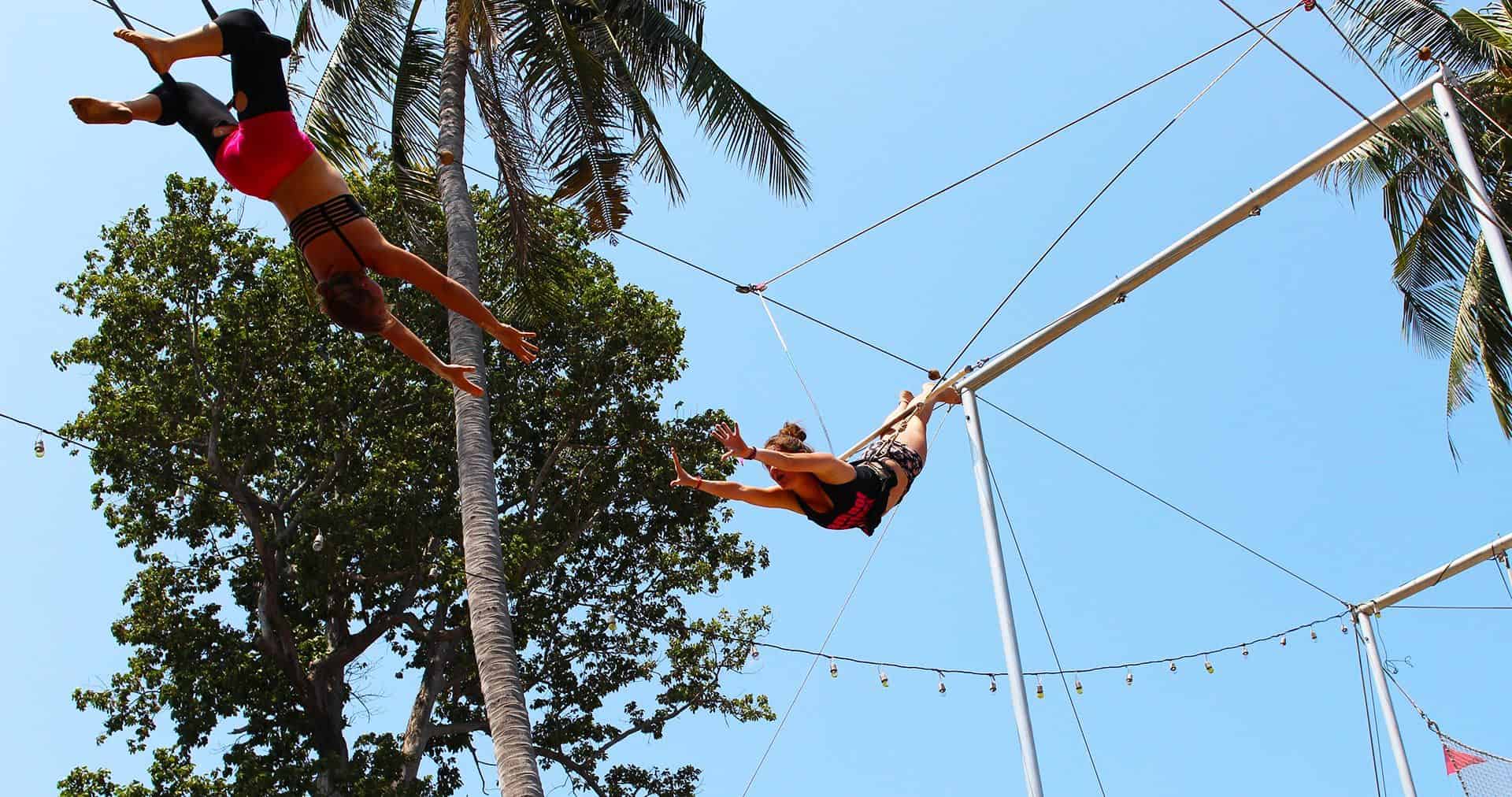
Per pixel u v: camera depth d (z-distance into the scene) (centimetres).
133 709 1916
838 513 693
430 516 2009
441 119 1361
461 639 2052
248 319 2009
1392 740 1780
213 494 1991
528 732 1061
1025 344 1167
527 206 1440
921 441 756
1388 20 1461
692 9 1479
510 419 2183
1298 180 1038
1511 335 1568
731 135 1430
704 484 704
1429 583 1766
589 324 2178
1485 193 998
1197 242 1070
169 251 1989
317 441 2084
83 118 514
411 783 1875
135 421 1898
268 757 1892
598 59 1440
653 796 2125
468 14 1350
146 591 1981
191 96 543
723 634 2195
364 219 547
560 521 2117
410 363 2070
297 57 1423
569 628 2244
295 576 1991
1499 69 1480
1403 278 1695
